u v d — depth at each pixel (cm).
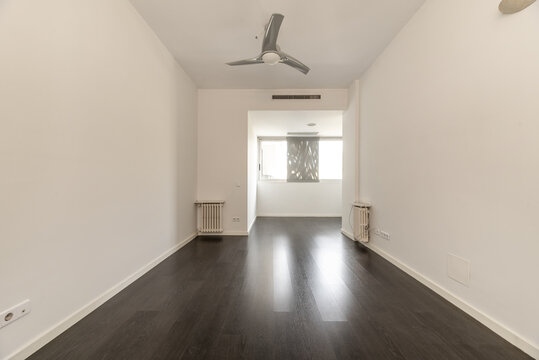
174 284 232
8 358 126
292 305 192
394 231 291
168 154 319
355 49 317
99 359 133
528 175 138
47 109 148
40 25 143
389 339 150
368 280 242
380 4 235
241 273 262
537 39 134
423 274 235
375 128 344
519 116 143
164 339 149
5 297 125
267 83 427
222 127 453
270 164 745
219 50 319
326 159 742
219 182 454
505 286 151
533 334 135
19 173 132
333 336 153
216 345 144
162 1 230
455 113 193
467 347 143
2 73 124
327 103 452
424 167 232
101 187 194
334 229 521
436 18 215
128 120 230
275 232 487
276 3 234
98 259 191
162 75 300
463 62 185
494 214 159
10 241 128
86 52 178
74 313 166
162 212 303
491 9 162
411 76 254
